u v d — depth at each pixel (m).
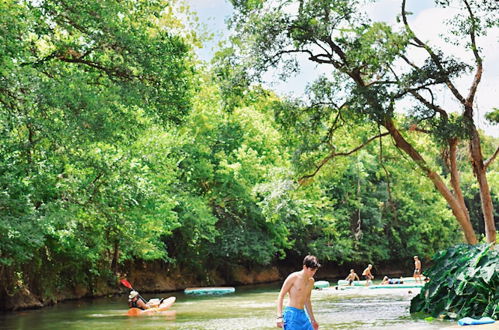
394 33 23.08
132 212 26.62
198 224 38.25
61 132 17.08
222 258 46.41
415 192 57.97
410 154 25.64
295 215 46.53
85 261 32.44
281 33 25.44
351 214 55.00
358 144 29.98
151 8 21.00
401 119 26.80
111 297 33.69
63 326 19.38
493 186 56.00
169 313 23.27
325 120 27.84
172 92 20.36
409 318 18.78
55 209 19.23
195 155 40.78
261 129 45.59
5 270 25.59
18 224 18.09
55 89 17.03
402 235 60.03
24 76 16.77
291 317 10.66
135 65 19.44
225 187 42.19
